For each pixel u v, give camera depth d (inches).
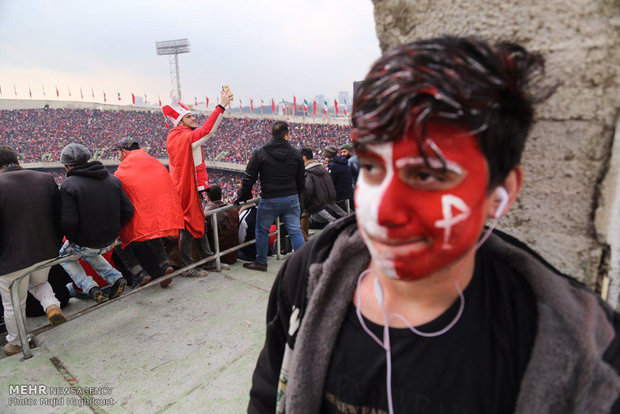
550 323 19.9
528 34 29.9
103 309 134.8
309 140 1279.5
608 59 27.9
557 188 32.0
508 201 20.2
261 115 1491.1
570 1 28.2
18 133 1583.4
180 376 99.5
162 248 149.1
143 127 1652.3
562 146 31.1
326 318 25.3
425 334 22.0
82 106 1721.2
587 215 31.2
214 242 166.6
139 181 133.9
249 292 145.9
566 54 29.1
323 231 28.6
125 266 151.2
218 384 96.1
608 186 30.0
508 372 20.8
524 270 21.5
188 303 137.8
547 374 19.4
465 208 17.8
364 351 23.8
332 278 25.5
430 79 15.7
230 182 1333.7
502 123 17.3
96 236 118.0
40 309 133.6
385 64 17.8
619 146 28.9
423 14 34.7
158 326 123.2
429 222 17.8
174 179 150.6
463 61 16.3
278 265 175.5
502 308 21.4
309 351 25.6
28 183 107.8
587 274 32.2
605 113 28.9
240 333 118.3
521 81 18.2
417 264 18.7
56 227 115.0
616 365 18.7
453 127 16.4
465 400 21.0
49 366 104.4
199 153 164.9
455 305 21.9
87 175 116.9
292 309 29.4
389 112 16.5
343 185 224.5
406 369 22.3
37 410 88.7
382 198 18.2
